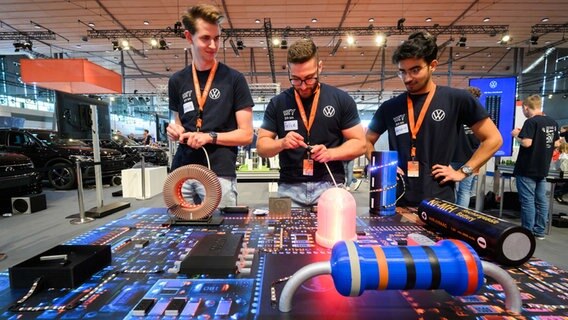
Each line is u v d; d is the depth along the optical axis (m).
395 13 6.24
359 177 5.99
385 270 0.40
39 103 12.12
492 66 10.56
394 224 0.90
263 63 10.53
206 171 0.89
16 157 3.62
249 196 4.70
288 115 1.32
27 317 0.42
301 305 0.45
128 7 5.95
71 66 4.29
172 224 0.88
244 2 5.77
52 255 0.58
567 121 10.27
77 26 6.91
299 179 1.32
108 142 6.63
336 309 0.45
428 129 1.21
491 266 0.44
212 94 1.23
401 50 1.11
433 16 6.36
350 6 5.93
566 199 4.48
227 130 1.26
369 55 9.82
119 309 0.45
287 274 0.56
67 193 4.84
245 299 0.47
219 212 1.05
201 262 0.56
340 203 0.70
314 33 7.16
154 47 7.37
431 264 0.41
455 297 0.48
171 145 5.12
